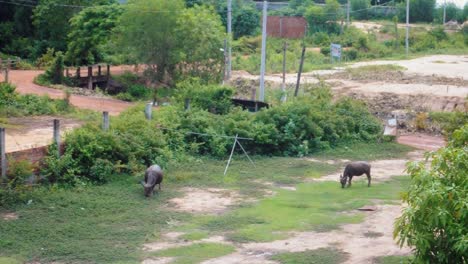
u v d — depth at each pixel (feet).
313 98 112.37
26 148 75.41
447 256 34.76
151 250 51.80
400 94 136.15
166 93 137.08
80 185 69.92
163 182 74.38
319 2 318.45
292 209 64.64
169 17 136.77
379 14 313.73
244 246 53.26
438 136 110.52
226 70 150.71
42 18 189.88
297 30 254.27
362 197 69.26
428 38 250.57
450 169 35.47
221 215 62.34
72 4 185.57
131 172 75.31
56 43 189.88
